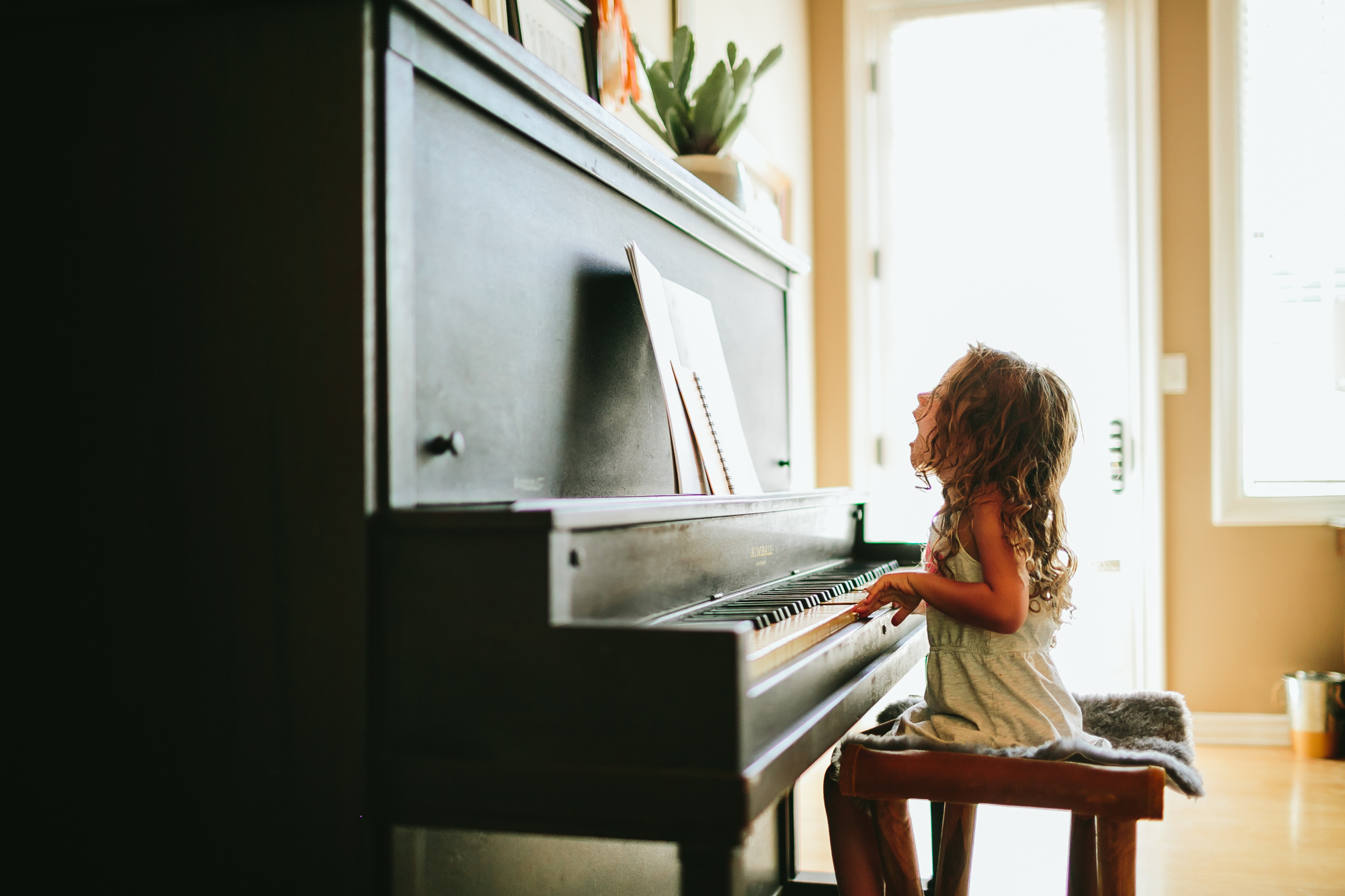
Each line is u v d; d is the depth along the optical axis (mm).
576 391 1267
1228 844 2418
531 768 862
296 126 911
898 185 3844
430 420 974
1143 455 3535
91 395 975
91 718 975
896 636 1518
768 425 2143
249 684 929
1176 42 3508
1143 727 1439
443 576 889
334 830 903
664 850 1554
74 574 978
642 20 2336
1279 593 3443
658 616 1067
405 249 928
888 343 3854
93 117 974
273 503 920
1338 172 3459
